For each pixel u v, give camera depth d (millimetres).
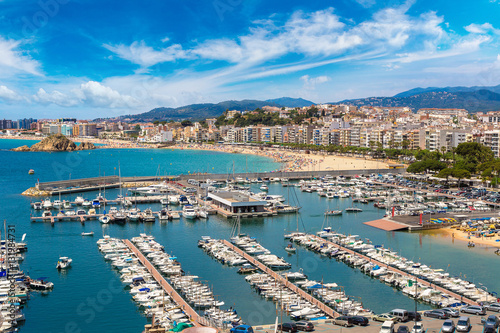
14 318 114312
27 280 138125
